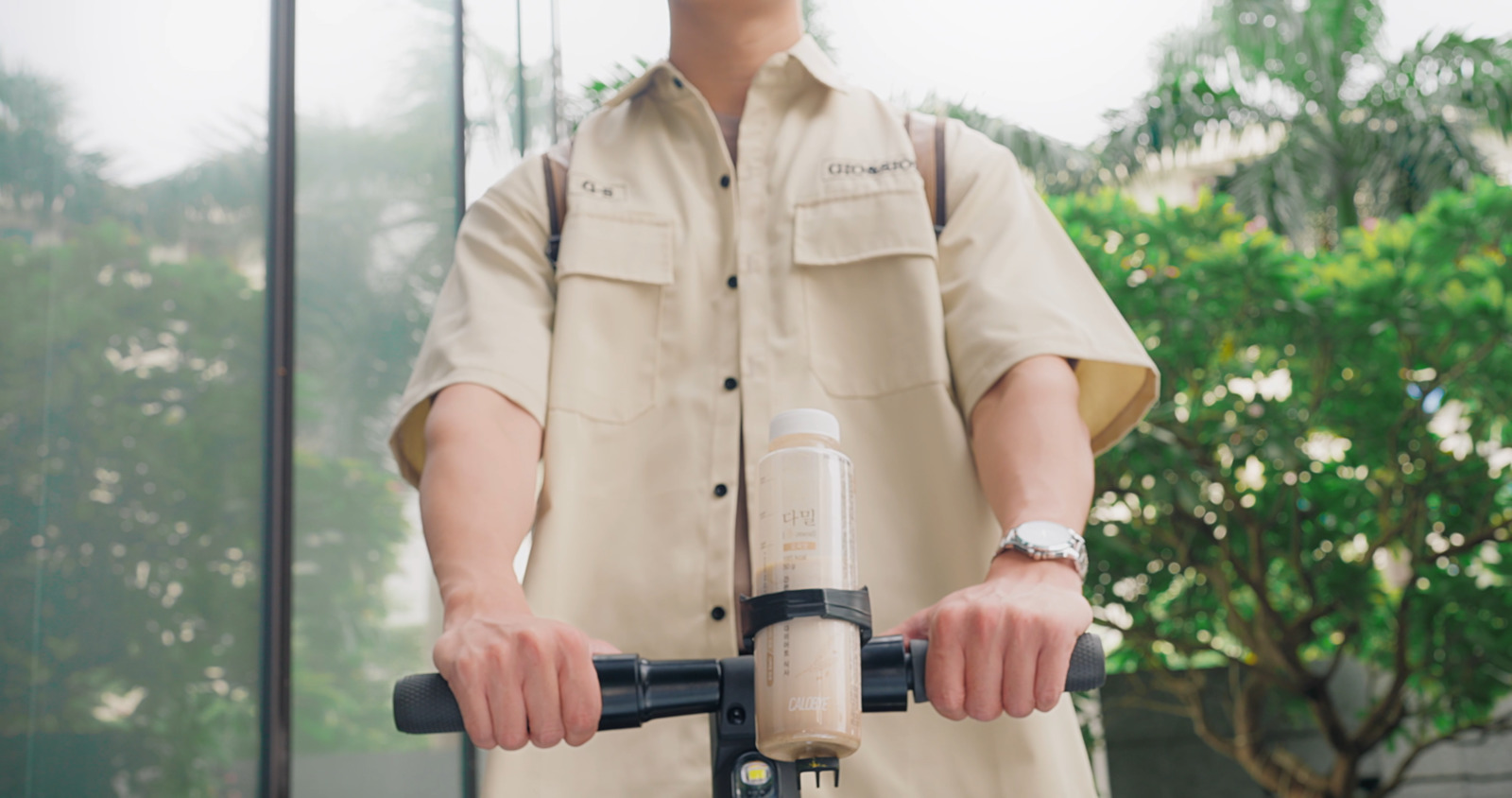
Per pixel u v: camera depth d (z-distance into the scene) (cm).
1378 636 613
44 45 238
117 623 240
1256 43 830
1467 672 542
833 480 71
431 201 349
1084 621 74
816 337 107
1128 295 530
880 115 117
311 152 311
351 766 290
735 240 112
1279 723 712
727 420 106
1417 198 822
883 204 109
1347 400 537
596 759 98
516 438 100
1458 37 841
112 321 249
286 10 306
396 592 316
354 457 310
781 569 70
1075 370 106
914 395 104
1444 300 502
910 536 102
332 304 309
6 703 215
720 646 100
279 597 273
